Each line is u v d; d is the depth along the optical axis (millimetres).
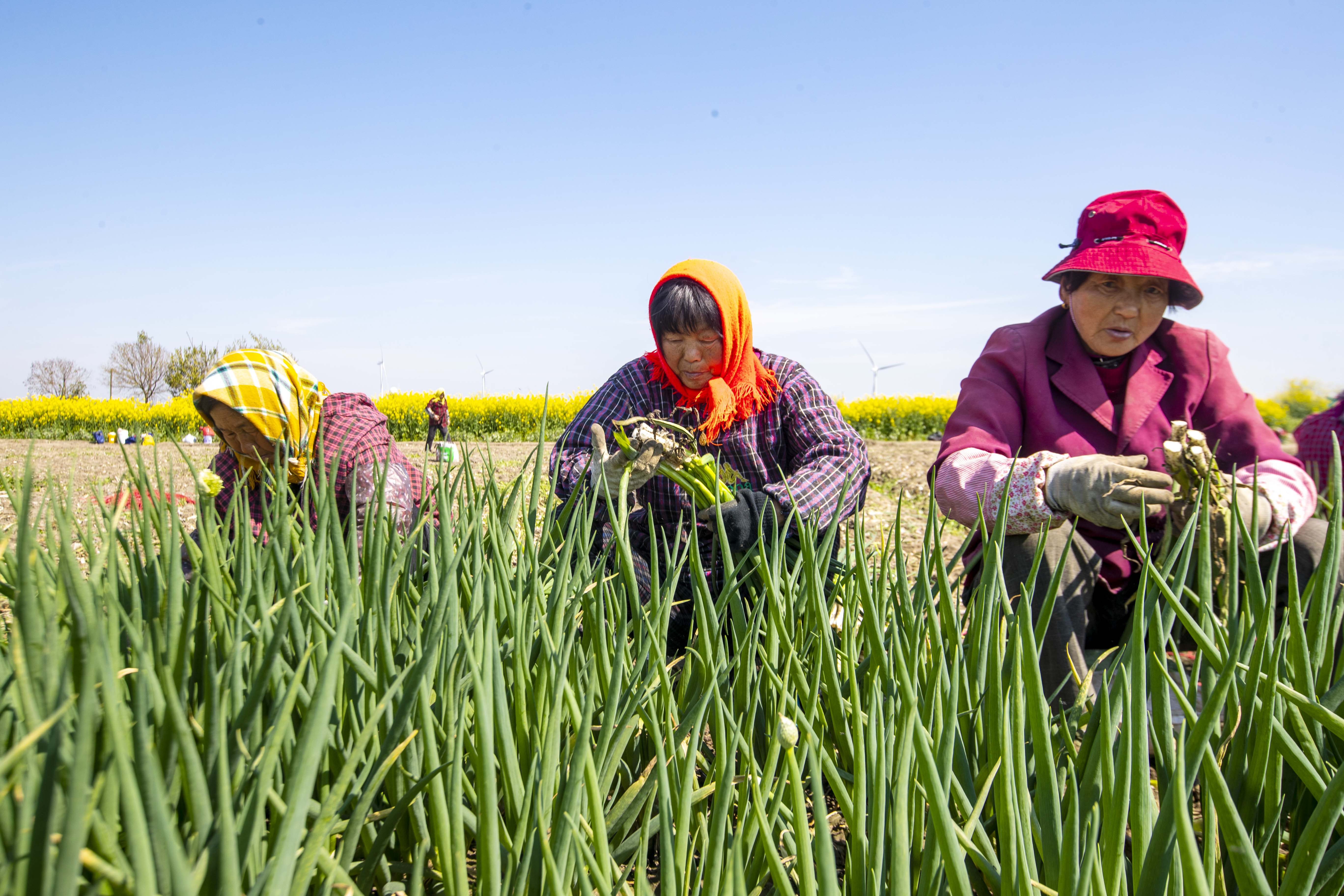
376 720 674
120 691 719
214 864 561
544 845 687
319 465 1415
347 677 870
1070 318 1986
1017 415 1870
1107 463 1467
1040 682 814
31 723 566
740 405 2021
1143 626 750
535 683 936
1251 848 750
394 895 793
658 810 1000
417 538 1191
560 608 972
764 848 807
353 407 2006
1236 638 846
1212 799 772
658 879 1020
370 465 1867
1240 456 1811
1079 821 833
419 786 748
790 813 888
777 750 818
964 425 1832
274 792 730
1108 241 1794
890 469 10594
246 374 1785
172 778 646
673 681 1531
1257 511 1009
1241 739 894
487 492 1310
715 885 728
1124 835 724
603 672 1026
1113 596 1709
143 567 989
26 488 585
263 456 1846
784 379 2100
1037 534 1573
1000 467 1626
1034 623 1531
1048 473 1542
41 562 774
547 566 1319
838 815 1075
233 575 1013
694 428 2027
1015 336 1964
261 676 708
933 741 907
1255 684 870
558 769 821
